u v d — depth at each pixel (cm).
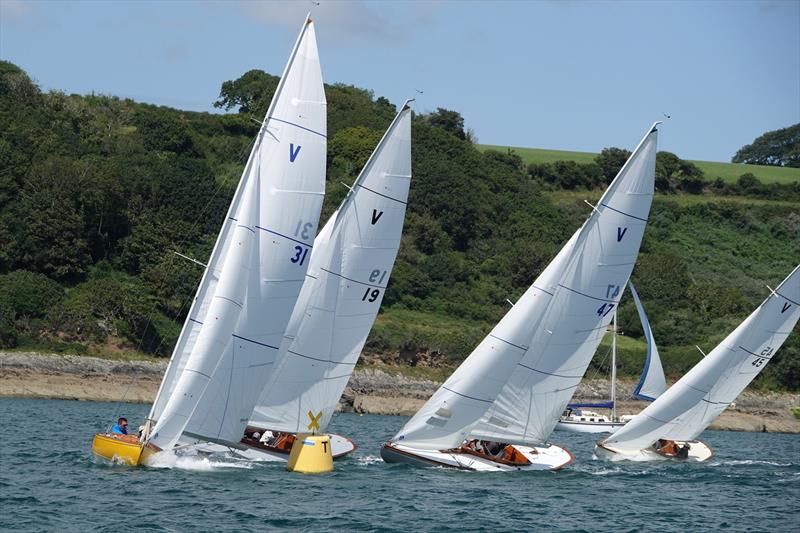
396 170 8238
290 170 7419
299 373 8175
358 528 5844
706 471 9788
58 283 19200
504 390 8531
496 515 6500
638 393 15562
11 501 6031
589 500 7388
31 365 16562
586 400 19700
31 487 6512
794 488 8744
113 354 17750
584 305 8594
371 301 8331
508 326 8300
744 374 10125
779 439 17238
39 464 7569
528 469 8769
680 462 10562
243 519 5869
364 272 8256
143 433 7581
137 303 18400
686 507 7369
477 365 8300
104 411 13775
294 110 7431
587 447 13050
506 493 7406
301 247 7481
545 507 6931
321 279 8181
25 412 12525
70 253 19638
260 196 7375
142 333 18338
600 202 8575
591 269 8575
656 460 10594
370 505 6538
